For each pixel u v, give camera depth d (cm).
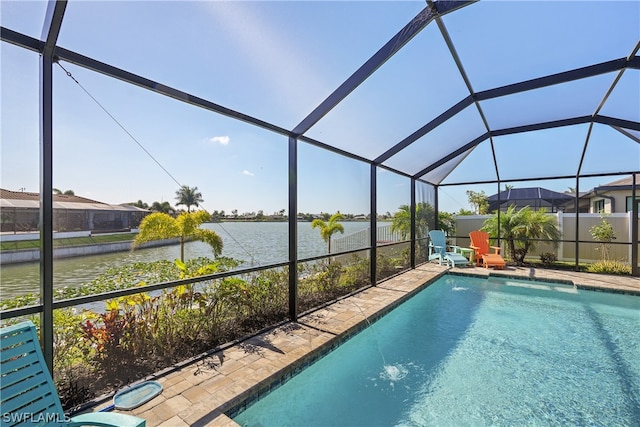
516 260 880
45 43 216
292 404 304
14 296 231
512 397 311
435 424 273
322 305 513
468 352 408
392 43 323
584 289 652
